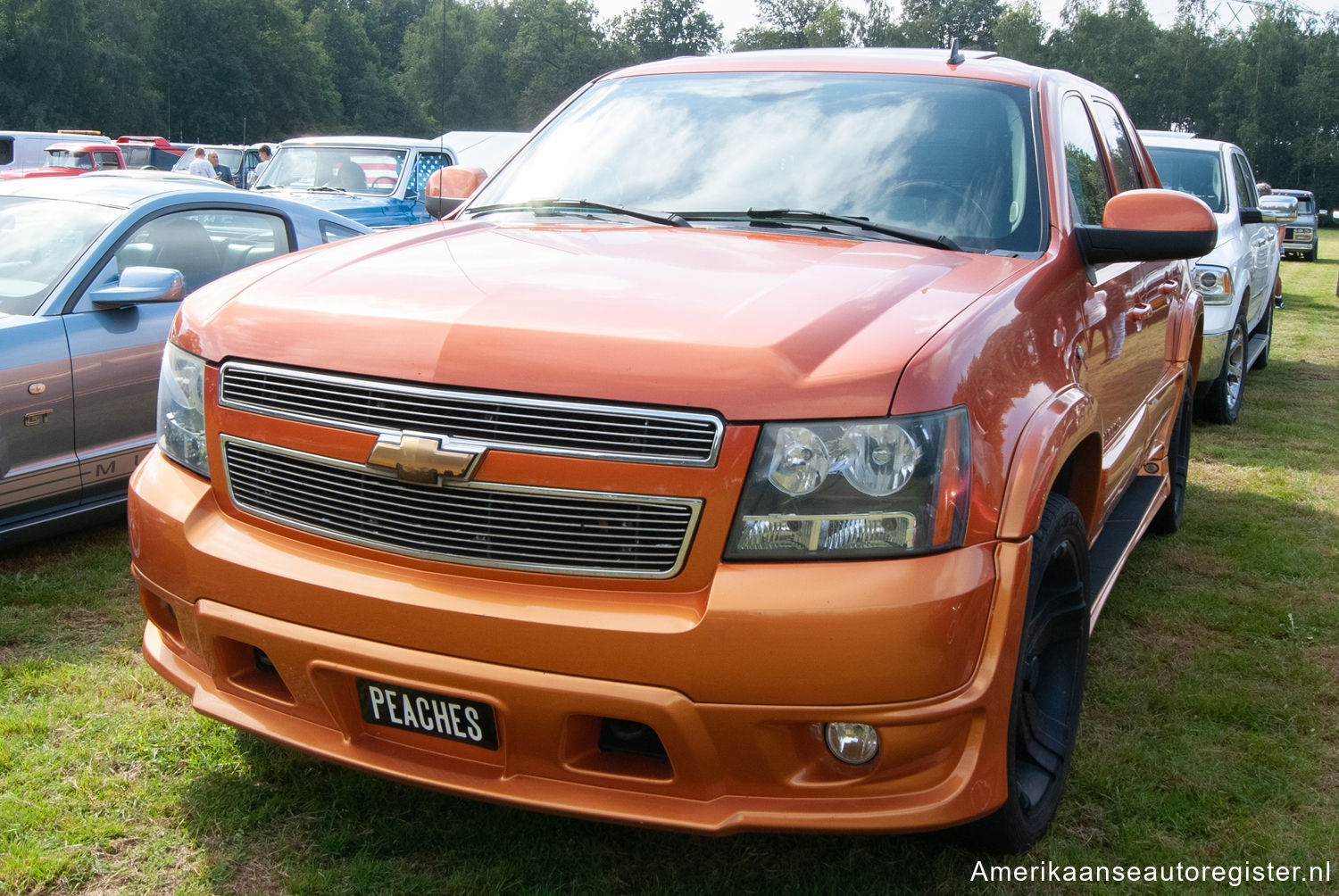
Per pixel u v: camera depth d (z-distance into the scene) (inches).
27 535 173.6
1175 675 147.4
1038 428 92.4
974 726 86.5
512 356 84.6
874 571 80.8
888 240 115.3
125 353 184.1
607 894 98.7
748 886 100.0
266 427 93.4
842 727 83.6
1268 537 206.7
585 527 83.2
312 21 3875.5
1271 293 402.9
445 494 86.0
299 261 109.5
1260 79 3400.6
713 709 80.9
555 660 82.5
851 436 81.2
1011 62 143.0
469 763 88.6
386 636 87.0
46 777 114.2
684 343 83.5
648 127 139.3
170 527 97.9
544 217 129.3
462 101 4215.1
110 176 225.0
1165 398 174.7
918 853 104.7
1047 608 103.3
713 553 81.4
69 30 2588.6
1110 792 117.0
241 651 97.8
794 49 150.7
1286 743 129.5
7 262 189.3
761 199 124.1
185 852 103.1
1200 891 101.4
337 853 103.2
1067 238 116.7
